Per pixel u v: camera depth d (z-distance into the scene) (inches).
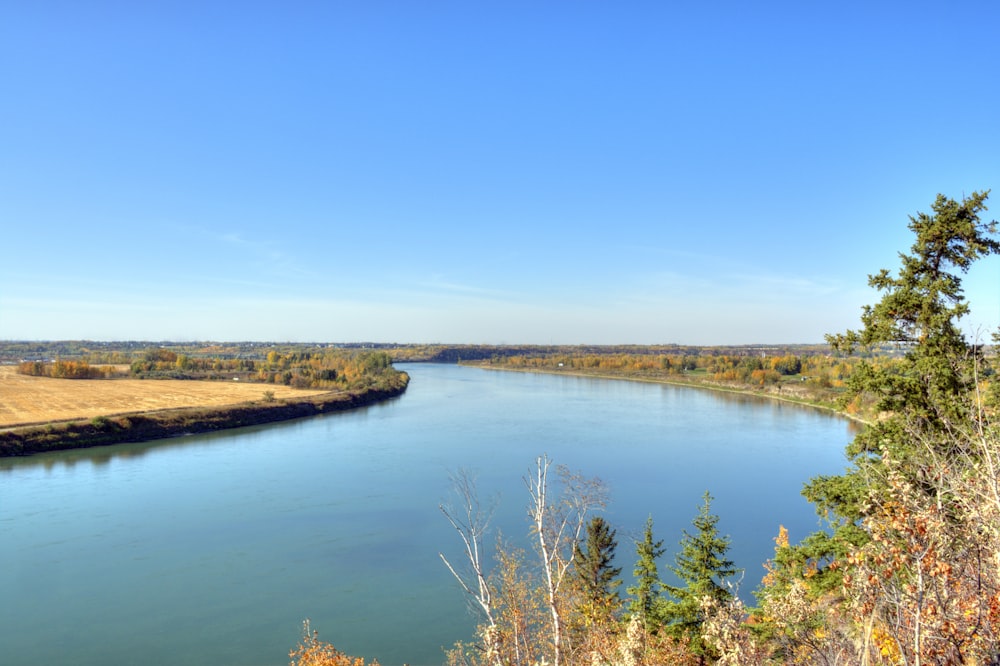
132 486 1927.9
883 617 230.5
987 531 227.6
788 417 3457.2
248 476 2050.9
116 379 5300.2
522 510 1553.9
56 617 1051.9
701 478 1946.4
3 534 1465.3
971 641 211.0
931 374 567.8
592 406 4077.3
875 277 665.0
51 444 2544.3
